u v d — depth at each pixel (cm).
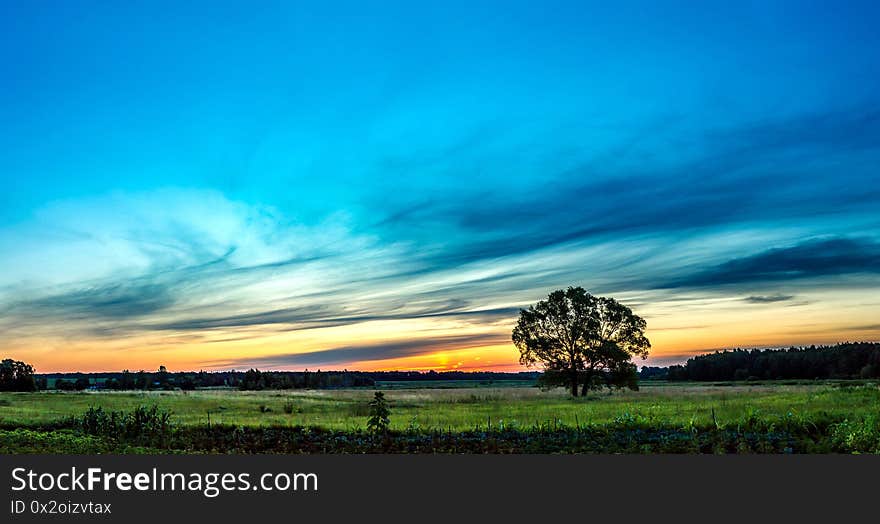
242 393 6969
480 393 7400
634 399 4888
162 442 2366
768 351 15450
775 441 2014
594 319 7119
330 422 3172
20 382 10594
